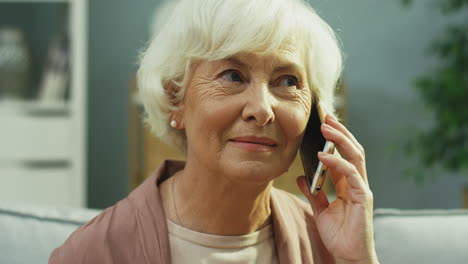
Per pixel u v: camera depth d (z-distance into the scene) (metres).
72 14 2.91
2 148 2.75
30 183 2.79
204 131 0.82
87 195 3.26
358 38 3.28
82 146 2.80
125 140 3.26
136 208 0.93
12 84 2.83
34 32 3.06
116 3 3.23
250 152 0.80
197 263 0.90
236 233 0.92
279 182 2.42
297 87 0.85
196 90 0.83
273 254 0.97
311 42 0.87
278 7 0.81
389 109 3.31
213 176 0.86
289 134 0.83
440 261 1.15
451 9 3.09
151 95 0.91
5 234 1.11
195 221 0.91
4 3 3.02
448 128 2.87
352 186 0.94
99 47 3.23
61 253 0.88
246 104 0.80
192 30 0.83
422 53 3.30
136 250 0.88
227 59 0.80
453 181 3.33
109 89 3.25
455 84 2.83
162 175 1.01
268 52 0.80
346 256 0.93
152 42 0.92
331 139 0.93
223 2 0.81
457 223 1.21
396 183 3.33
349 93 3.29
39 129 2.78
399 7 3.29
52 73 2.88
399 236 1.18
